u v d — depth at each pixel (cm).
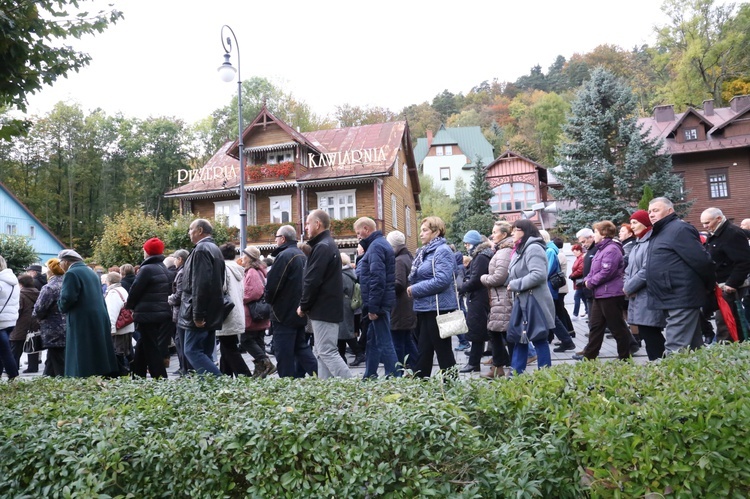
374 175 3058
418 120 9131
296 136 3153
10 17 423
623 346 655
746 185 3344
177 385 410
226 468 266
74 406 352
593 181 2869
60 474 278
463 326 568
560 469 273
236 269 745
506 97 9625
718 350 385
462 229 4162
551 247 944
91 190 5844
